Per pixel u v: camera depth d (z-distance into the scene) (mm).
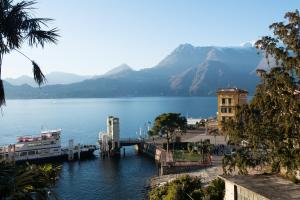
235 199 40062
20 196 16953
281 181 39781
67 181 100062
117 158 136625
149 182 94438
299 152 39500
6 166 18750
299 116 39844
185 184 59938
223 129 50688
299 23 39500
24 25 17578
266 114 44281
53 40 18312
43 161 128250
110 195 85625
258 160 47406
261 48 42219
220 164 93062
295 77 40281
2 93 18016
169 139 130625
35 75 18312
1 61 17688
